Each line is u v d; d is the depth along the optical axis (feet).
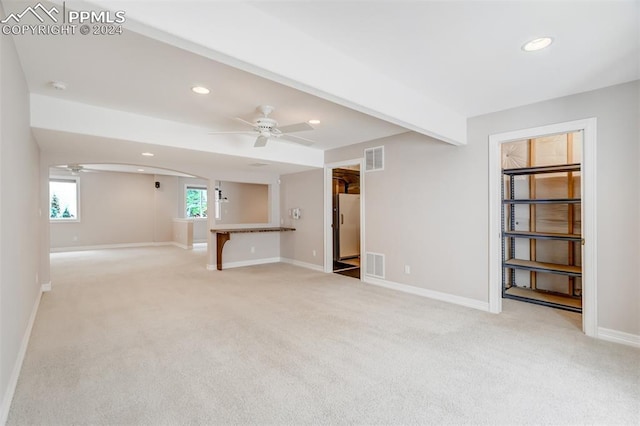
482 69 8.71
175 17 5.13
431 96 10.66
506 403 6.61
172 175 35.32
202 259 25.31
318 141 17.25
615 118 9.68
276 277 18.84
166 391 6.98
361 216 17.63
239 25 5.91
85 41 7.01
